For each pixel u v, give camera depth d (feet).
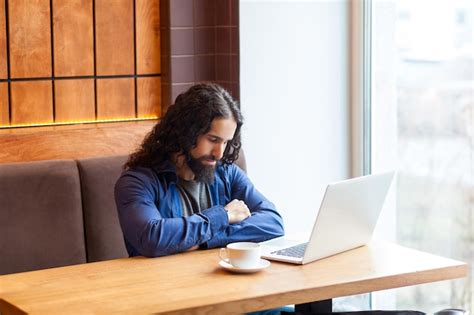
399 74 14.79
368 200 9.98
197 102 10.34
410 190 14.75
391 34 14.89
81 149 13.07
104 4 13.93
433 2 13.98
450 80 13.80
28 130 13.00
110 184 12.48
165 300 8.24
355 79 15.55
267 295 8.45
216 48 14.79
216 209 10.28
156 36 14.49
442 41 13.89
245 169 13.37
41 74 13.51
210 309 8.15
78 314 7.84
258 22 14.52
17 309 8.08
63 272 9.29
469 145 13.58
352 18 15.42
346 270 9.33
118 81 14.20
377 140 15.38
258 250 9.28
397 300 14.99
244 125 14.56
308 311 10.03
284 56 14.85
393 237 15.11
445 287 14.23
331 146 15.56
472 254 13.74
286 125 15.02
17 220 11.83
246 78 14.51
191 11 14.47
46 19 13.47
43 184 12.02
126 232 10.06
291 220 15.28
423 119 14.39
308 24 15.03
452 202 13.98
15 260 11.78
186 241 9.93
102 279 8.99
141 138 13.56
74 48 13.74
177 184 10.76
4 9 13.15
